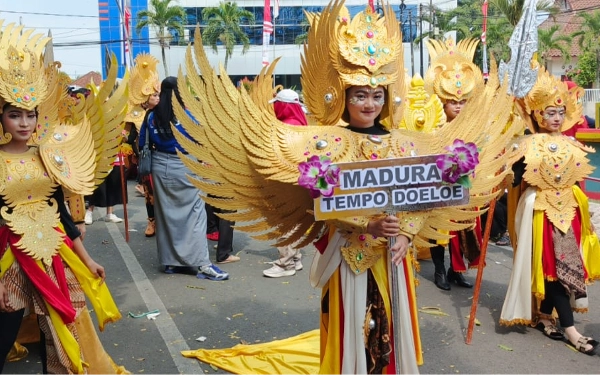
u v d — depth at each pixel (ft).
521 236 14.93
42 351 11.02
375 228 9.39
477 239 18.51
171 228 19.40
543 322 15.29
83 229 12.62
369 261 9.89
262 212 10.14
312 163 8.68
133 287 18.62
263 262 21.61
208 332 15.02
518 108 15.39
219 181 9.84
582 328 15.66
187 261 19.40
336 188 8.79
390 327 10.11
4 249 10.23
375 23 9.77
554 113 14.94
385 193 8.98
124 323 15.58
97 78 43.62
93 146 11.58
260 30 114.73
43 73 10.57
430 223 10.71
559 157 14.66
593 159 34.88
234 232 26.37
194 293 18.06
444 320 16.26
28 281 10.37
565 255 14.37
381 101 9.79
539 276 14.52
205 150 9.72
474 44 18.81
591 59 106.11
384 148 9.79
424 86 18.30
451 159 9.05
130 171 41.83
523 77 14.47
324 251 10.21
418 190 9.08
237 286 18.75
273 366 12.78
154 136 19.16
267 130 9.65
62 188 11.14
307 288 18.56
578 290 14.17
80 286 11.18
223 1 113.91
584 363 13.52
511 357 13.82
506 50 96.94
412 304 10.50
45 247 10.36
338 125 10.32
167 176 19.15
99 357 11.27
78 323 11.03
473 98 11.08
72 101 11.84
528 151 14.83
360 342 9.89
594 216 25.64
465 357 13.82
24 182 10.28
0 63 9.93
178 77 9.53
